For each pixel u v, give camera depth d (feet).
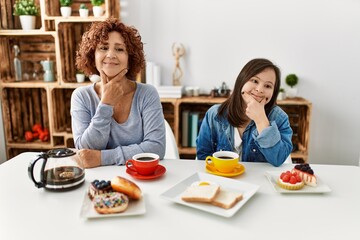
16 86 8.40
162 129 4.60
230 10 8.50
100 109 4.28
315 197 3.18
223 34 8.63
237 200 2.98
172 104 8.86
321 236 2.50
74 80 8.68
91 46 4.45
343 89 8.61
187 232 2.54
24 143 8.77
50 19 7.94
